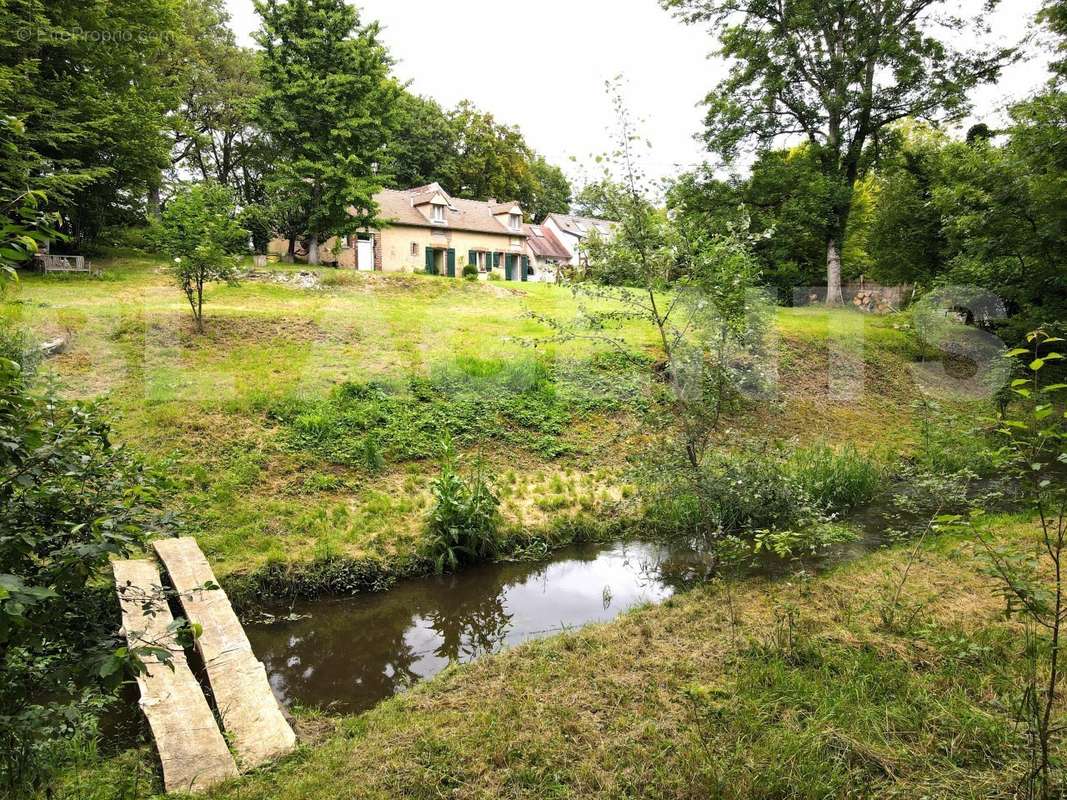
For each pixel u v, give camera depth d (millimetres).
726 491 7035
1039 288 15758
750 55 22859
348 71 27344
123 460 2871
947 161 18953
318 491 9125
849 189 22188
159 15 23812
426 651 5984
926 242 21688
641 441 11375
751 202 23328
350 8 27031
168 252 13094
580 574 7746
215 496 8398
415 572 7559
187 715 4234
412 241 38156
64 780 3604
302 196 27734
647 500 7762
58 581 2287
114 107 22156
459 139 49156
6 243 2264
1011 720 3867
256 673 4852
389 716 4441
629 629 5668
